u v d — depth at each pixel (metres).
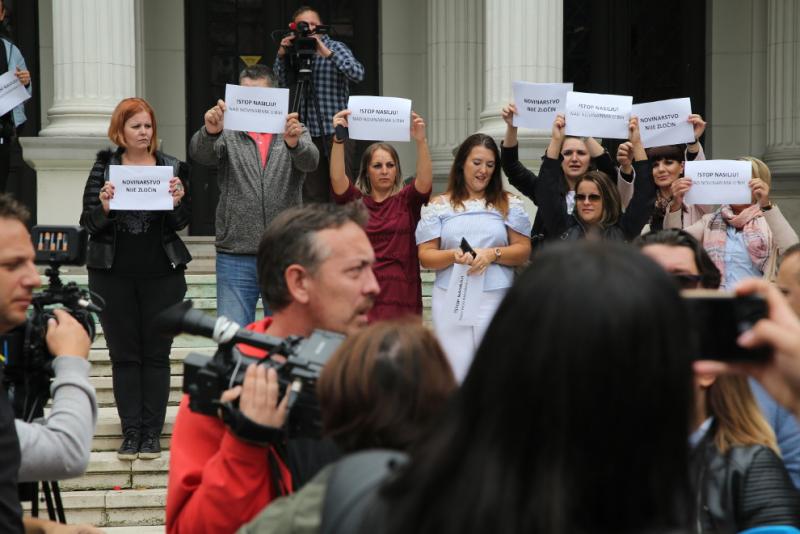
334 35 15.50
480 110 14.77
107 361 9.73
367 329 2.66
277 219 3.61
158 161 8.33
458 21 14.73
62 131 12.12
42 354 3.81
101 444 8.70
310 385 2.97
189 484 3.25
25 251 3.51
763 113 15.62
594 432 1.79
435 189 14.52
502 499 1.80
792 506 3.26
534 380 1.80
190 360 3.14
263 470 3.04
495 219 8.19
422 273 11.67
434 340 2.65
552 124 8.72
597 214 7.93
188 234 15.24
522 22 12.27
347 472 2.22
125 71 12.46
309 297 3.51
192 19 15.33
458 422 1.90
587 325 1.78
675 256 3.96
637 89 15.96
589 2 15.88
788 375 2.02
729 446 3.33
